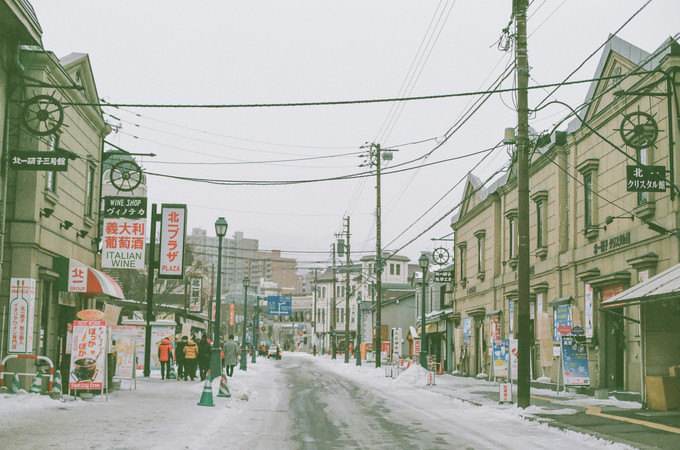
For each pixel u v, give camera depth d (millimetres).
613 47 22141
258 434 13164
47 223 19188
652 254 19109
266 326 142000
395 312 77938
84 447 10297
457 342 42688
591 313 22984
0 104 17141
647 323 17625
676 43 18203
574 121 25859
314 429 14133
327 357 96438
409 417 16844
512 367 27219
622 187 21500
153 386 24344
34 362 18422
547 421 15047
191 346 29094
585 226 24391
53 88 19203
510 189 33375
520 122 18500
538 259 29344
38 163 17234
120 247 22578
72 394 18031
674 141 18016
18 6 16516
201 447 11234
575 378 22375
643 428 13711
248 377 35500
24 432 11641
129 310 42469
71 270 20266
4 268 17969
